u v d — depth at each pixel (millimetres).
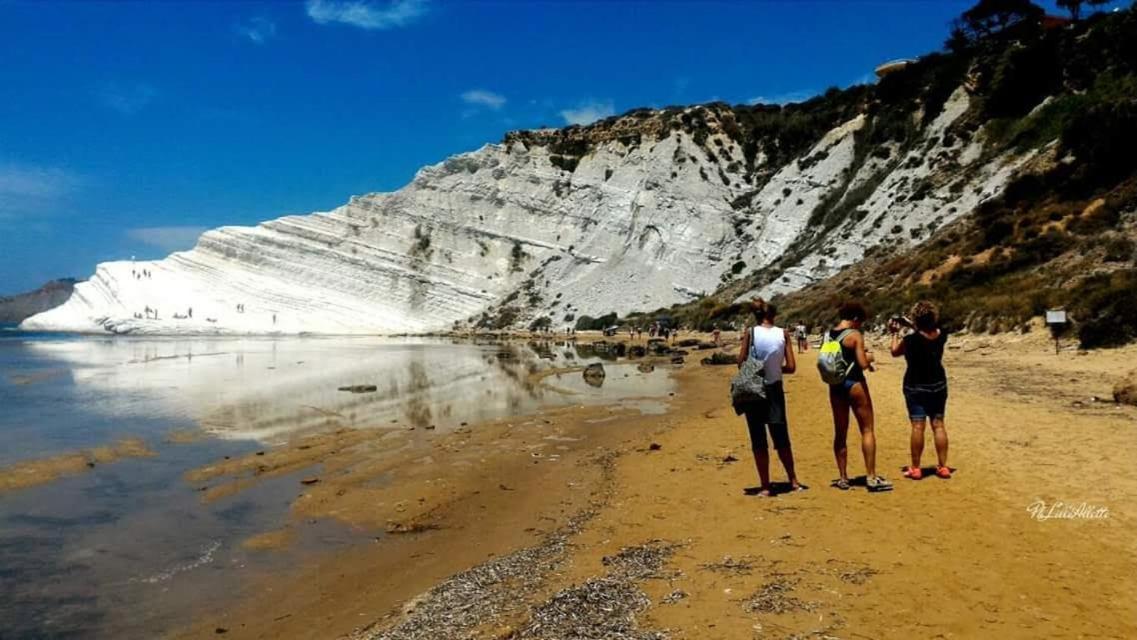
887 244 47062
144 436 15078
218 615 6441
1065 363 17922
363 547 8227
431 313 76812
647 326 59562
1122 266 23125
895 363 21562
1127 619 4570
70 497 10367
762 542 6586
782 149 76125
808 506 7598
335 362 35031
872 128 64938
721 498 8531
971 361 20172
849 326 8156
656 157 77438
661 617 5098
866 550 6086
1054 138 41156
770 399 8148
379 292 78312
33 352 42969
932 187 49250
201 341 58688
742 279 61062
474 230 81938
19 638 6012
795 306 43969
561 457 12797
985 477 8055
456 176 86062
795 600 5156
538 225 81188
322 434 15312
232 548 8227
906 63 69562
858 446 10664
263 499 10242
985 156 48094
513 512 9430
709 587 5578
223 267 80375
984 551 5879
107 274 79625
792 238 63125
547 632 5102
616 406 19094
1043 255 27391
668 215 72062
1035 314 22531
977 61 56938
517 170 84938
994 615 4715
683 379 25422
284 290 77625
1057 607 4785
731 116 82500
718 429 14328
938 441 8188
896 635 4520
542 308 70812
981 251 31516
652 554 6703
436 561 7668
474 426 16141
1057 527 6312
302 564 7695
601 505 9109
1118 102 31656
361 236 82688
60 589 7047
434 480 11227
